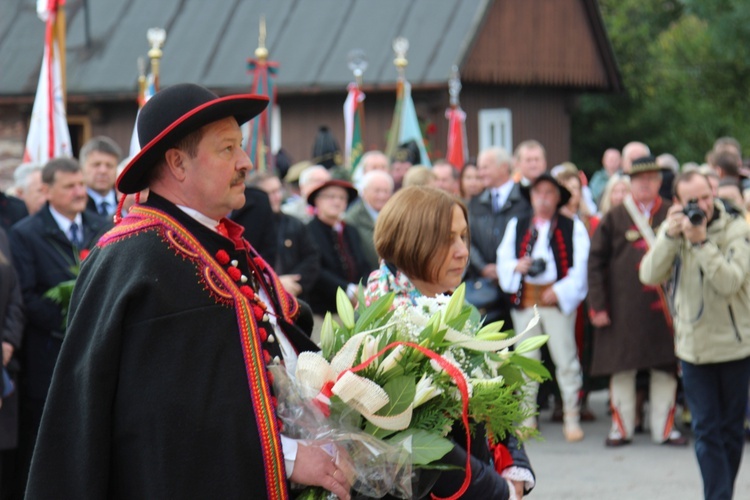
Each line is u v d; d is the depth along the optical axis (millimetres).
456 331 4902
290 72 31453
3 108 33125
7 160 33000
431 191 5637
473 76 31562
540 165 15016
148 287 4410
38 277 9898
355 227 13258
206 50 33156
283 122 32000
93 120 33375
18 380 9797
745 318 9812
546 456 12891
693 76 44062
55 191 10117
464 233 5781
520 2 33375
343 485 4562
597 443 13586
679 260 10023
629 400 13406
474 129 32250
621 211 13367
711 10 41188
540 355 13828
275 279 5090
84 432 4348
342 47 31422
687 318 9859
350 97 21516
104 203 11734
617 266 13273
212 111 4527
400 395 4617
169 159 4637
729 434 9930
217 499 4340
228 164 4648
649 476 11875
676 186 10117
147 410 4336
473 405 4820
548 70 34500
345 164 22922
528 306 13531
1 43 34438
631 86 43656
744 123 43312
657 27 47469
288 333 4934
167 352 4391
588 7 35812
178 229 4582
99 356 4348
